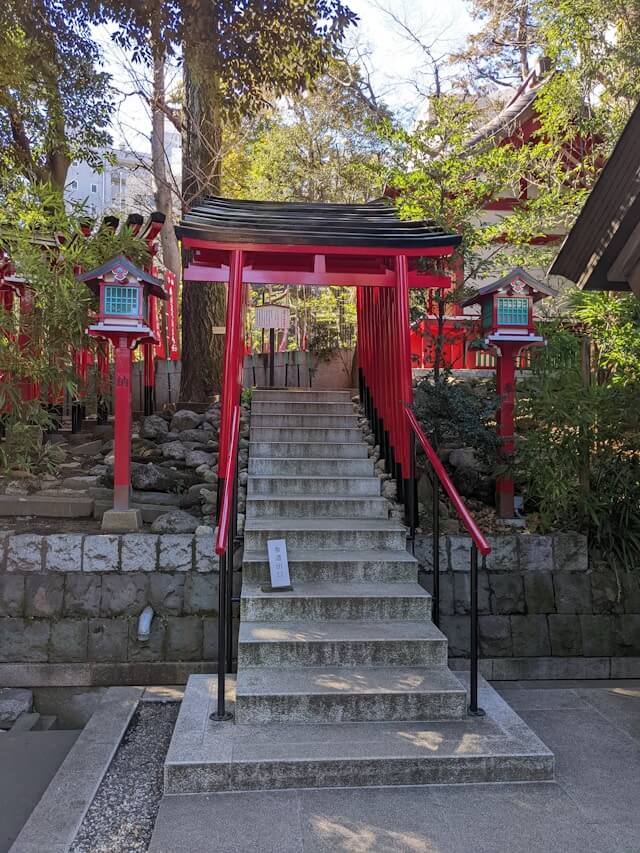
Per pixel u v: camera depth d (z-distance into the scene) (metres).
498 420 5.14
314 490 5.00
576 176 8.41
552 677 4.51
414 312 5.80
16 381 5.25
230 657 3.88
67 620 4.23
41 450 5.53
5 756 3.33
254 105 8.02
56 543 4.29
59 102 8.34
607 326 5.94
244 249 4.71
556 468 4.62
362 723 3.09
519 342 5.00
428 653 3.41
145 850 2.49
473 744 2.91
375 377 6.11
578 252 3.94
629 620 4.60
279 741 2.90
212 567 4.32
